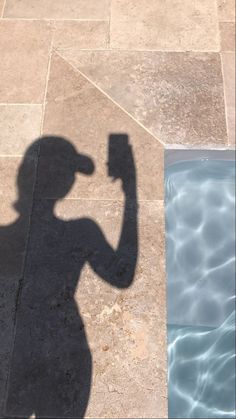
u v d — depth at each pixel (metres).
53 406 1.00
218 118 1.30
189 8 1.49
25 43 1.44
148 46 1.43
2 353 1.05
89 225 1.18
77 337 1.06
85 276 1.12
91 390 1.01
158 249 1.15
